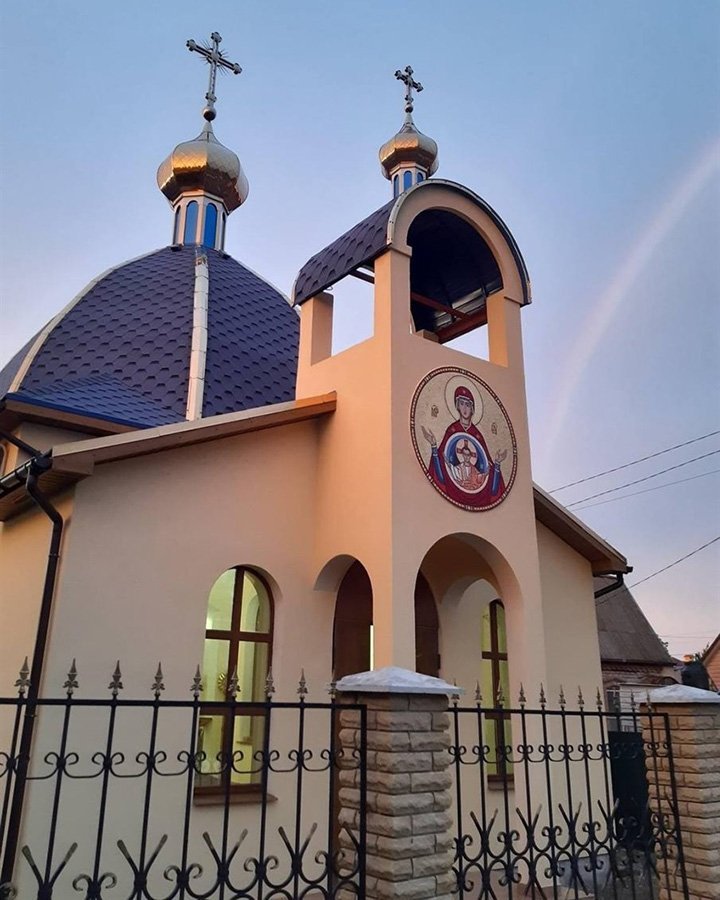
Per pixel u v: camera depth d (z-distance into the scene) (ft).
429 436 28.86
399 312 29.68
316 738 27.89
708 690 24.38
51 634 22.94
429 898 14.79
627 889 25.46
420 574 34.01
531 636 29.45
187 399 35.99
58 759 12.84
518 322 34.04
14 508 27.35
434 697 16.24
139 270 44.93
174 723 24.71
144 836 13.38
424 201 31.91
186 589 25.93
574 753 33.78
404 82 55.36
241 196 57.82
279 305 46.83
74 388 32.81
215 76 59.57
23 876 20.81
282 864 25.68
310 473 30.50
